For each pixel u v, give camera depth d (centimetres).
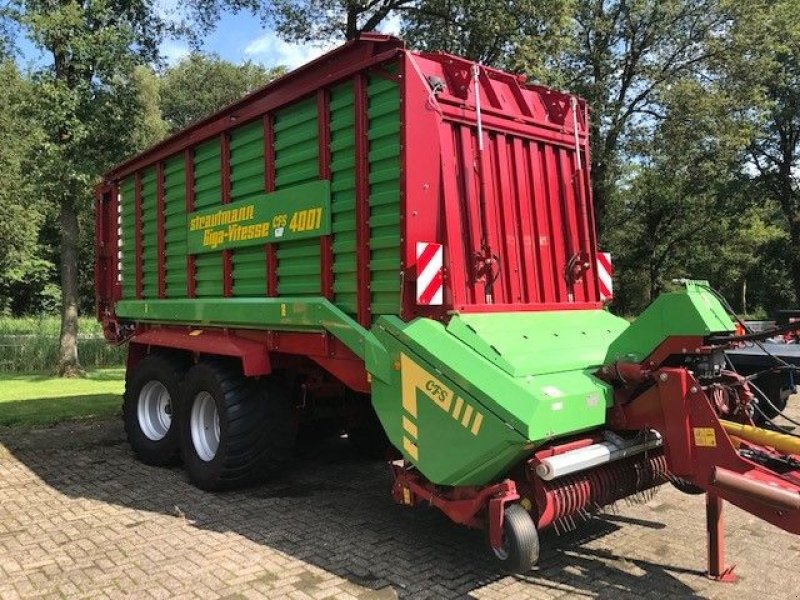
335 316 430
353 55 422
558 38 1334
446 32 1458
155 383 643
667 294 354
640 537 431
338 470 600
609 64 2141
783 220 3766
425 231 382
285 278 489
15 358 1440
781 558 399
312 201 454
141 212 696
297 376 545
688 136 2005
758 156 3056
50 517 472
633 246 3219
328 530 443
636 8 2058
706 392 363
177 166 624
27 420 815
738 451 333
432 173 385
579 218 482
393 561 392
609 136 2170
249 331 530
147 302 668
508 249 423
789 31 2042
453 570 379
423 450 368
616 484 373
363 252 414
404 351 379
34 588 357
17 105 1307
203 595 347
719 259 3488
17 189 1900
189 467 553
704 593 352
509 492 333
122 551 408
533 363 355
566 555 402
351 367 433
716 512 368
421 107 384
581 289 477
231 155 545
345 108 430
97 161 1287
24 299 3388
